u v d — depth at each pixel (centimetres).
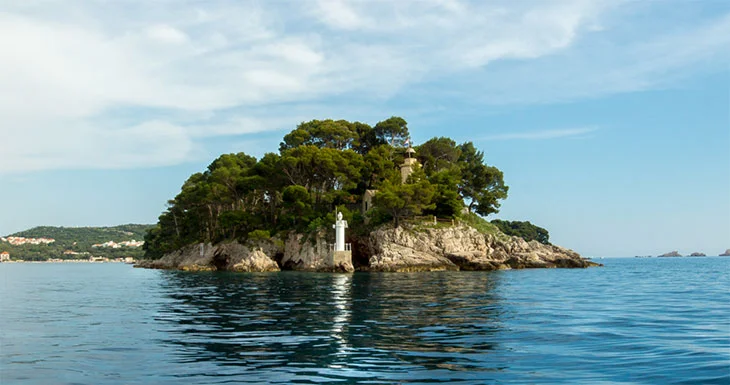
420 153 11131
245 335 1850
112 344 1686
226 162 10894
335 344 1647
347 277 6238
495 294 3588
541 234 17512
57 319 2392
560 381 1162
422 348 1569
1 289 4850
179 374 1258
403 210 8500
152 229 15912
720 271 8700
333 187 9969
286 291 4022
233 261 9669
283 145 11419
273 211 10156
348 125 11588
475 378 1195
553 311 2527
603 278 5894
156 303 3178
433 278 5862
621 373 1234
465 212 10419
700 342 1634
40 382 1190
